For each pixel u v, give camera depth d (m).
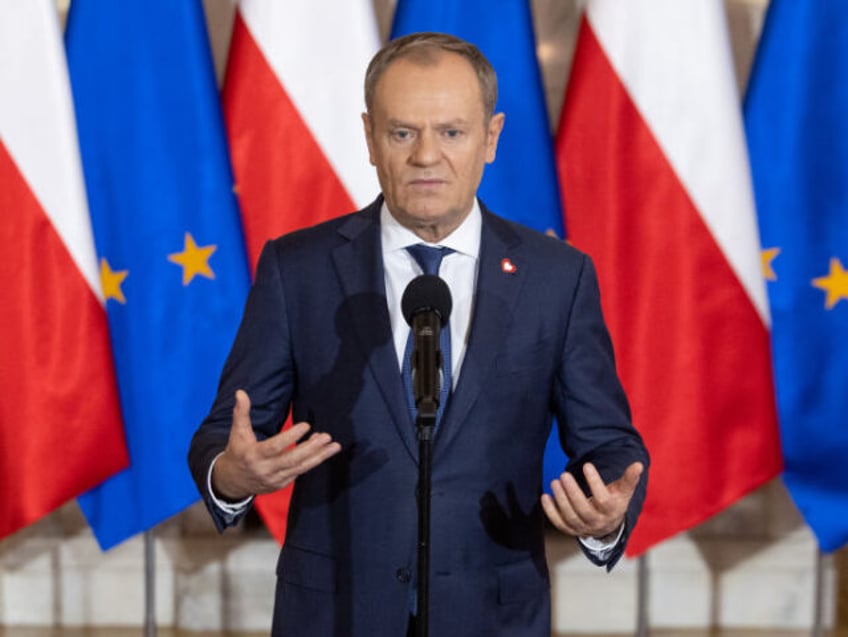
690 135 11.62
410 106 6.04
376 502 6.35
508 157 11.84
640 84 11.62
